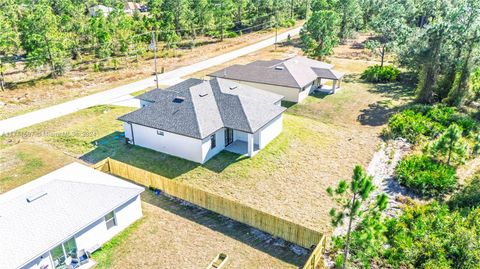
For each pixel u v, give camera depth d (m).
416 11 65.69
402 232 18.31
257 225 19.97
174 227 20.22
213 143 27.41
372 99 40.75
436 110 34.19
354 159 27.47
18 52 61.81
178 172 25.56
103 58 59.03
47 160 27.67
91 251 18.09
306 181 24.48
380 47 55.00
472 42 35.25
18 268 15.07
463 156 25.83
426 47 37.44
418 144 29.30
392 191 23.38
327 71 43.34
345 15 70.75
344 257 15.82
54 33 52.12
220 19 76.25
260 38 77.69
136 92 43.81
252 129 26.61
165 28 68.75
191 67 55.03
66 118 35.94
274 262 17.72
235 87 32.41
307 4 97.56
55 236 16.59
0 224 16.41
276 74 41.00
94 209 18.34
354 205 13.77
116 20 65.00
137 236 19.52
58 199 18.27
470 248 16.17
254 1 87.88
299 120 34.78
